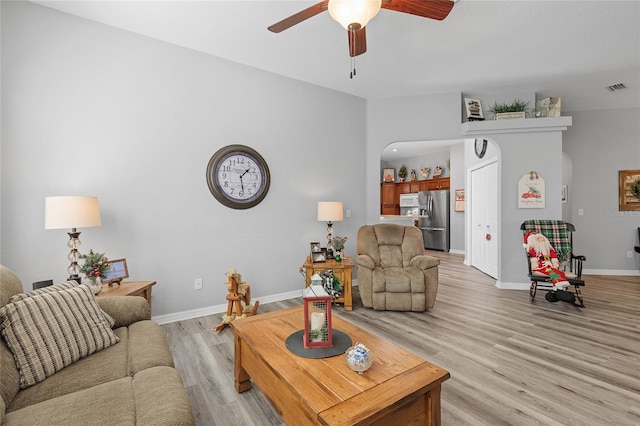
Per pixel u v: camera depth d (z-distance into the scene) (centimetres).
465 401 179
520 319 309
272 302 369
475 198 583
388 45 309
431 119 441
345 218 434
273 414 171
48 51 250
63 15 255
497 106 443
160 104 299
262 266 363
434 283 333
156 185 297
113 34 276
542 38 297
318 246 370
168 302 304
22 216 242
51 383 132
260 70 360
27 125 242
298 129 391
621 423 160
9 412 112
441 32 286
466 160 616
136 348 163
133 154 285
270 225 369
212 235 328
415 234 388
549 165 414
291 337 173
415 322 303
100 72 271
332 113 421
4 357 128
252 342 167
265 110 364
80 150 262
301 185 394
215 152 329
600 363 222
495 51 322
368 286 339
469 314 325
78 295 170
